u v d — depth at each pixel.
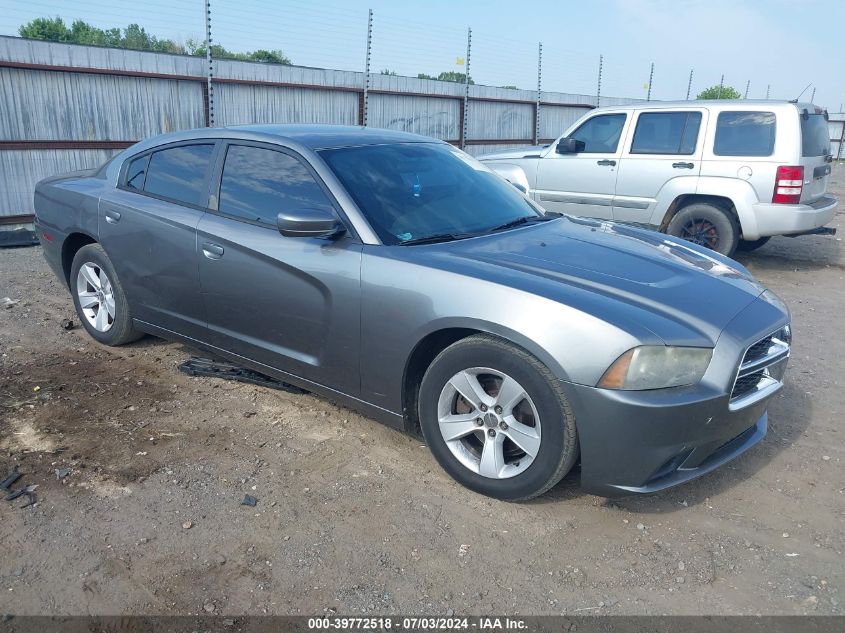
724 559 2.81
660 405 2.73
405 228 3.55
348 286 3.41
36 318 5.71
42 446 3.58
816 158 8.05
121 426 3.83
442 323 3.11
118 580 2.61
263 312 3.82
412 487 3.28
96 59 10.35
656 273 3.32
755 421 3.17
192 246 4.09
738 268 3.78
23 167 9.89
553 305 2.86
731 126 7.98
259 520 3.00
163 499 3.14
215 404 4.13
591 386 2.76
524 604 2.54
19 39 9.54
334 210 3.57
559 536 2.94
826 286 7.63
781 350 3.23
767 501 3.25
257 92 12.50
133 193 4.57
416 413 3.49
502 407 3.04
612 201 8.90
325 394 3.73
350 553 2.79
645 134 8.59
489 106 17.19
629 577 2.70
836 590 2.63
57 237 5.12
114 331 4.87
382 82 14.48
